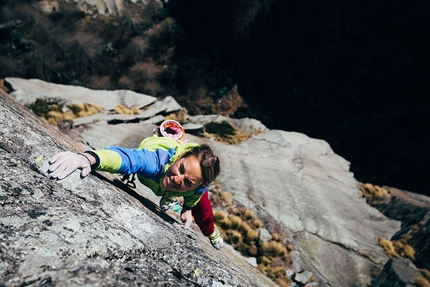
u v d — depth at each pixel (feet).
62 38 93.66
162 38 92.89
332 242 35.45
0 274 3.53
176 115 50.26
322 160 47.29
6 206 4.41
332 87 73.15
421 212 38.83
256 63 81.82
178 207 9.25
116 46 94.12
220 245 9.05
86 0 103.35
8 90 41.29
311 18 76.84
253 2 81.76
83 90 46.85
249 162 43.06
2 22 95.86
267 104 78.07
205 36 90.94
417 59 67.51
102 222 5.06
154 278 4.54
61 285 3.50
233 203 37.22
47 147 6.36
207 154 6.73
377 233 37.58
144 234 5.78
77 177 5.93
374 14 71.31
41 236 4.10
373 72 69.92
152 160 6.83
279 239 34.65
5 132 6.11
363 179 60.18
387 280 32.48
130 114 45.39
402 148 62.49
